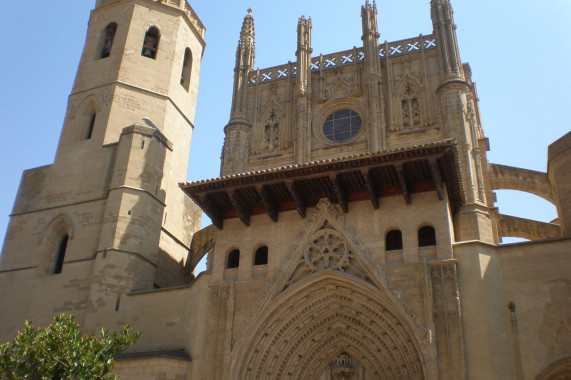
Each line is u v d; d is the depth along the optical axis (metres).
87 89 36.88
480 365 21.20
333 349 24.89
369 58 31.80
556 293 22.30
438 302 22.52
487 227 26.19
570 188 28.16
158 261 33.22
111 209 31.22
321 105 32.19
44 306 30.50
